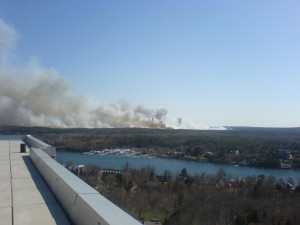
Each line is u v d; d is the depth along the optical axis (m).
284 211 44.50
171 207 46.78
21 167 10.73
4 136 22.12
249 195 50.81
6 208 5.93
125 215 3.59
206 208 45.03
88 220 4.10
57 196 6.50
